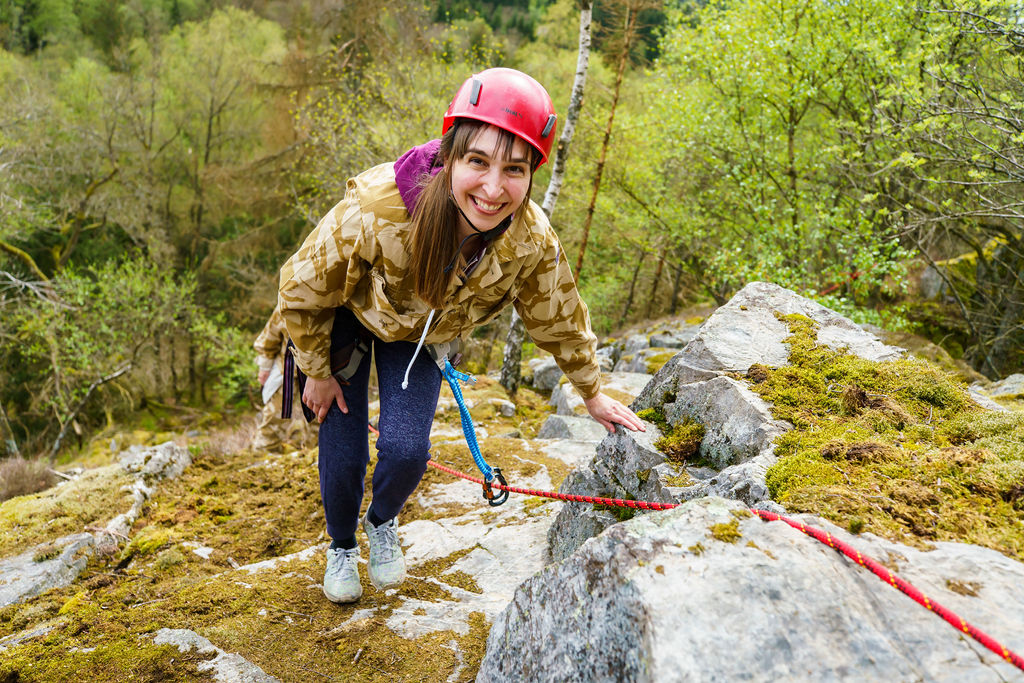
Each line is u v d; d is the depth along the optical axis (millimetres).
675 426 2473
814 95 9273
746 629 1183
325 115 14703
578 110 6336
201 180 23031
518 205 1744
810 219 9273
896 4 8242
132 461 3750
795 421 2166
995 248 10055
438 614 2320
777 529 1396
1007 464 1701
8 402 16484
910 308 11148
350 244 1811
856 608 1228
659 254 12578
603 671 1310
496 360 9414
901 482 1667
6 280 16047
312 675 2029
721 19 10305
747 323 2762
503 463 3615
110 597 2570
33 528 3109
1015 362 9508
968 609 1240
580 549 1496
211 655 2125
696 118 10148
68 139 19594
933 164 7930
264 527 3148
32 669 2109
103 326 15234
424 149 1787
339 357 2137
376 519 2359
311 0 20938
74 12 26703
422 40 16438
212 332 18219
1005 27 6137
